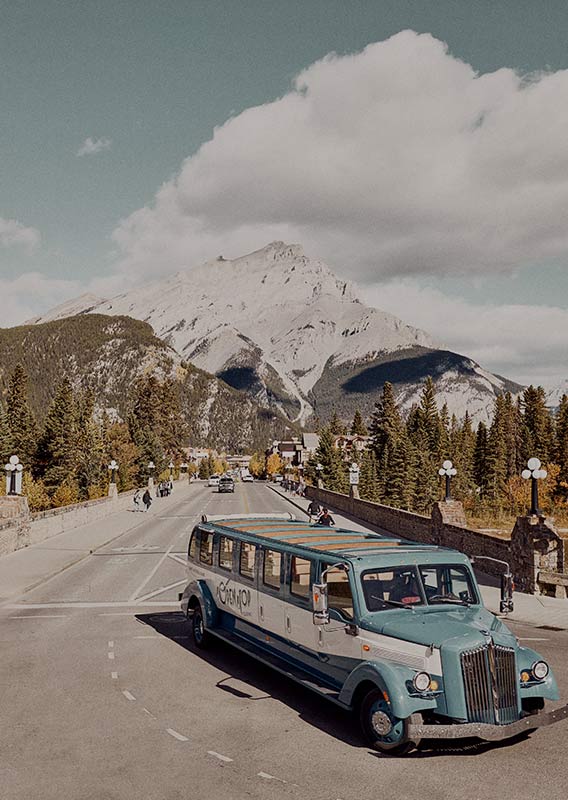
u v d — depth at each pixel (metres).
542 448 121.62
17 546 30.16
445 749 8.45
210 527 14.52
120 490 95.38
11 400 98.56
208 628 13.67
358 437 169.75
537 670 8.78
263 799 7.27
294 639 10.81
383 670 8.45
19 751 8.66
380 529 37.09
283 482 110.50
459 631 8.59
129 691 11.26
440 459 126.31
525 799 7.28
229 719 9.87
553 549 19.80
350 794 7.39
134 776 7.88
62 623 16.59
